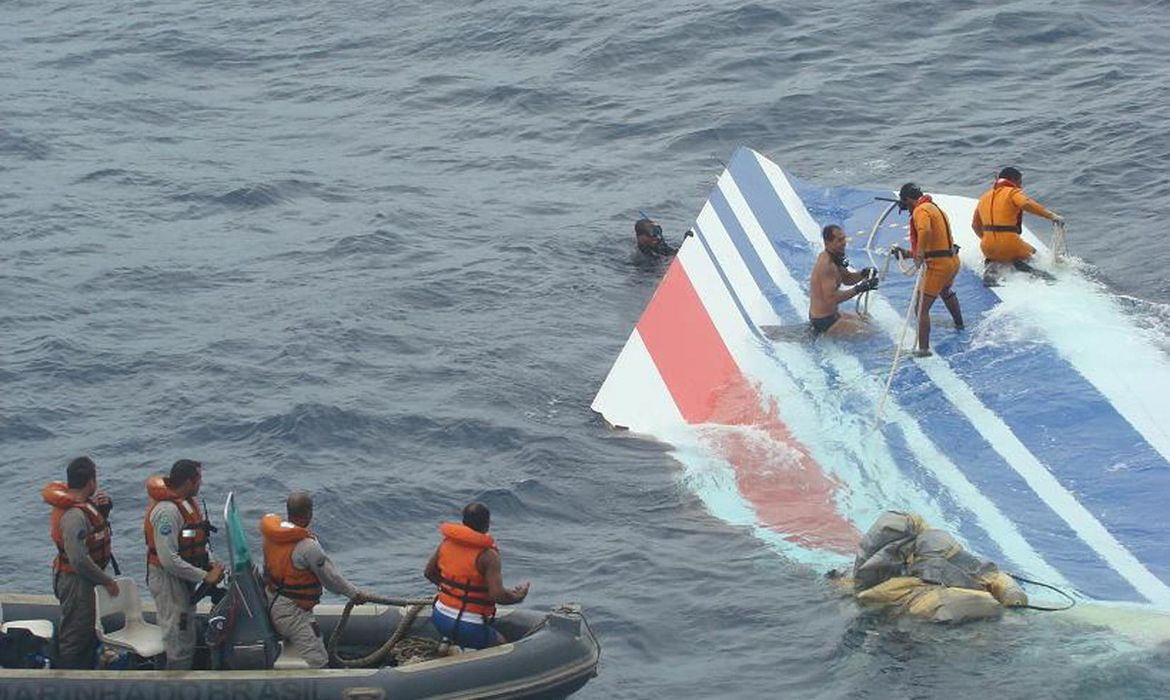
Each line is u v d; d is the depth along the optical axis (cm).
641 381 3719
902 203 3759
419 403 3688
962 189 4828
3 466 3409
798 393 3666
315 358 3953
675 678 2602
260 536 3088
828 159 5200
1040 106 5384
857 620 2728
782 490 3281
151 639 2416
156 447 3484
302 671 2308
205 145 5834
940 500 3197
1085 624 2681
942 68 5812
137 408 3684
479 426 3556
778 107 5653
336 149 5753
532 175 5384
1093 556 2953
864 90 5709
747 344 3897
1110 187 4706
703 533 3108
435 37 6875
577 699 2541
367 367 3903
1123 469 3222
